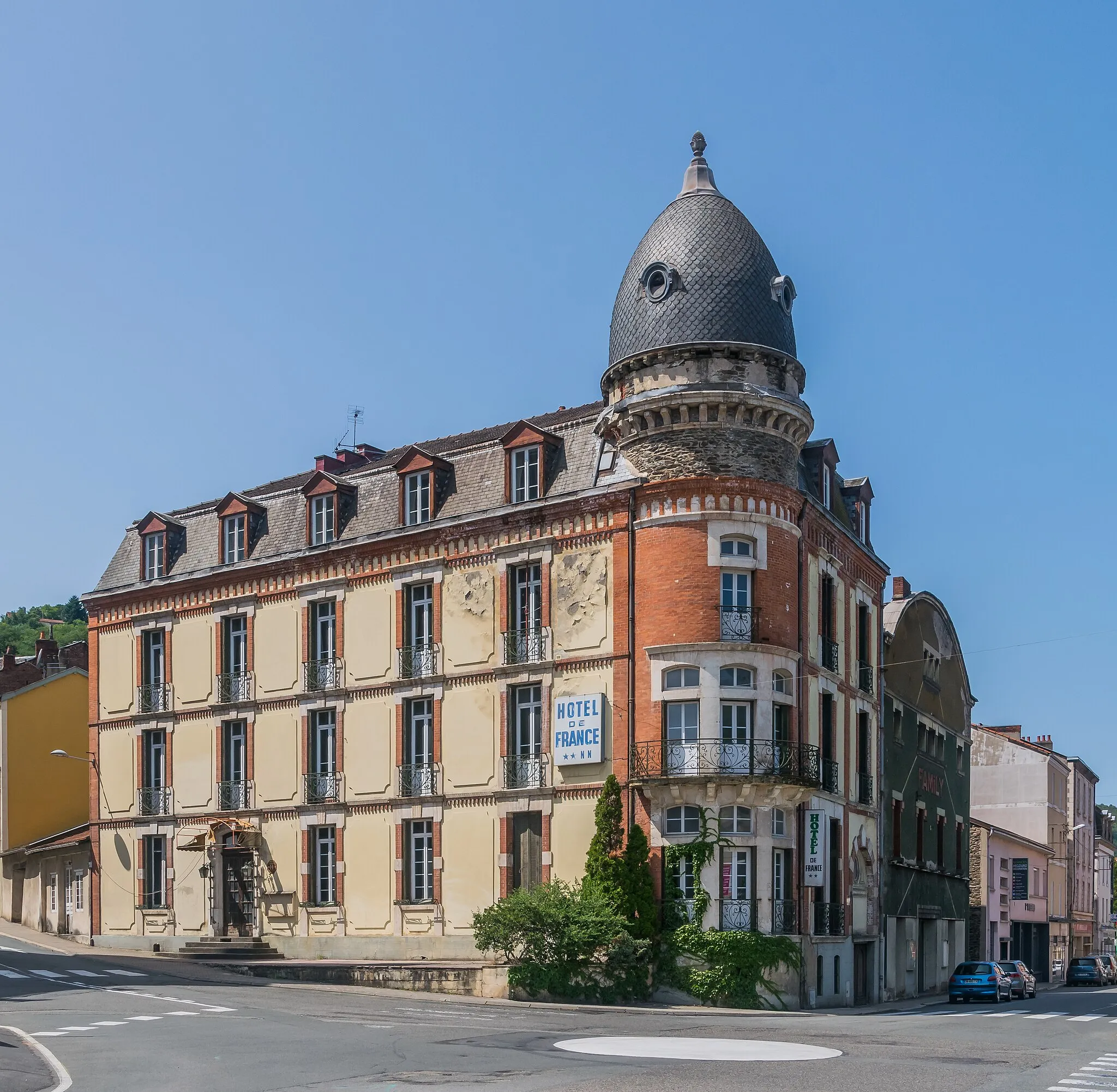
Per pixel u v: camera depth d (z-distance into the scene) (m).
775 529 39.12
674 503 38.59
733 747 37.25
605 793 38.03
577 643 39.84
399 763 43.50
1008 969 49.50
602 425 40.16
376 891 43.53
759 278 39.78
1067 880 86.12
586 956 36.06
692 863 37.06
